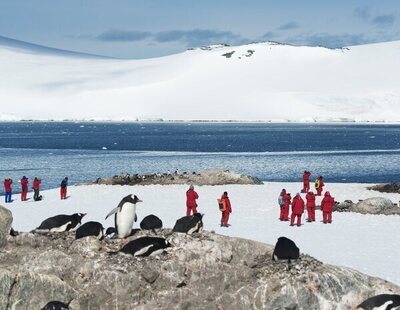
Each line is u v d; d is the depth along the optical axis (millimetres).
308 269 22297
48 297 19625
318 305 21641
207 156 121812
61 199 51656
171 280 21125
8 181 51250
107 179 63688
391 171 91000
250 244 23609
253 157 118750
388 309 20766
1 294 18891
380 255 30047
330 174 86812
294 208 38594
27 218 41375
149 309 20469
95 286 20547
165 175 64875
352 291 22328
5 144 171000
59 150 144250
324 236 35094
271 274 21984
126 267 20906
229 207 38219
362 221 40906
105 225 37906
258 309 21234
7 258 21312
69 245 22234
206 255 22016
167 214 42469
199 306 20906
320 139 198500
